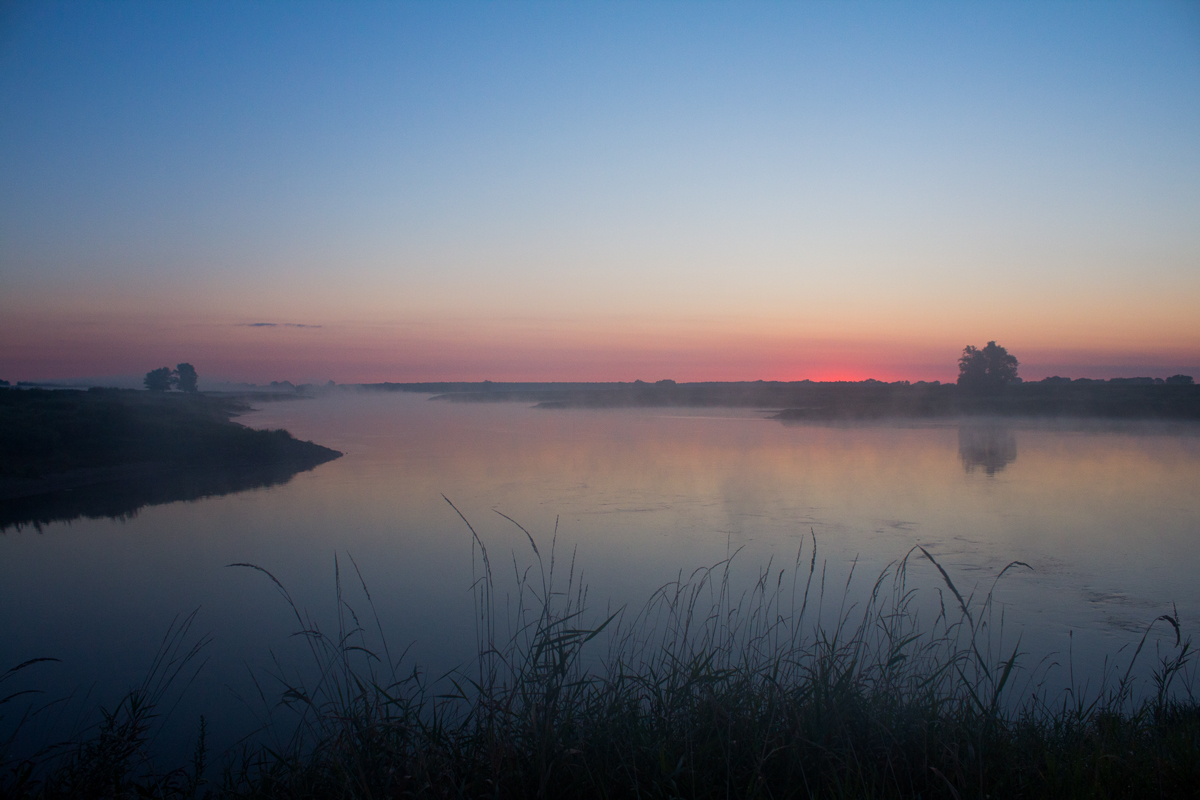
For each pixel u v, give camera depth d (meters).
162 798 2.93
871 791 2.27
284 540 15.75
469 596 10.00
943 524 16.31
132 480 26.09
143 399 58.31
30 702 6.56
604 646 6.10
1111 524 16.22
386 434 49.31
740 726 2.71
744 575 10.91
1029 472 25.81
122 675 7.49
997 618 8.90
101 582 12.42
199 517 19.08
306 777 2.67
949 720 2.82
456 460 32.28
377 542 15.16
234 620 9.70
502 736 2.61
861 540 14.60
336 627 8.91
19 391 39.28
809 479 24.42
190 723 5.79
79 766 3.09
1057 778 2.38
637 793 2.28
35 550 15.44
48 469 25.09
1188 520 16.69
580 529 16.06
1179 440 38.97
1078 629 8.64
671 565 12.08
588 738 2.67
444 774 2.39
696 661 3.29
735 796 2.36
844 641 5.47
